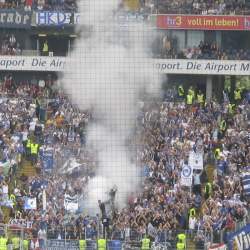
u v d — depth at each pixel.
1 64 163.50
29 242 132.50
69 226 135.00
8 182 144.38
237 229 134.00
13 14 164.50
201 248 133.25
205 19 164.00
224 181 141.88
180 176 143.62
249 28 164.38
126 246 133.00
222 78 164.75
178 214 136.62
